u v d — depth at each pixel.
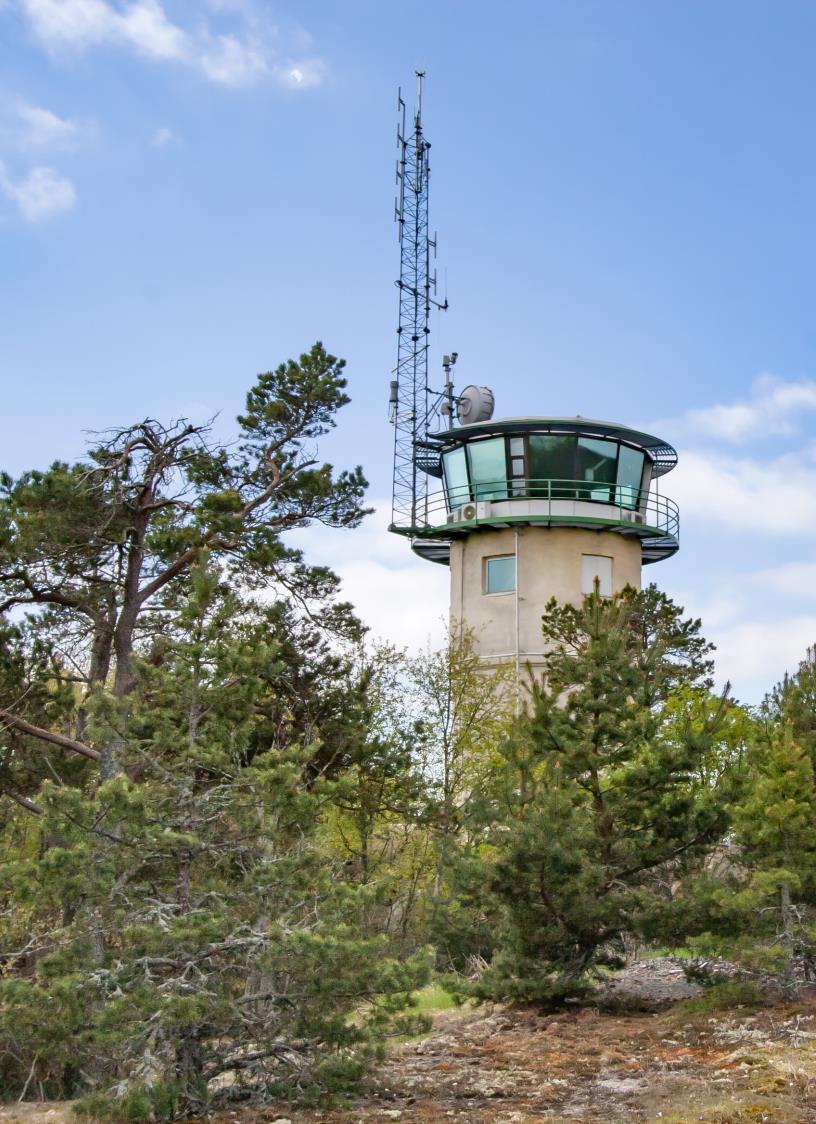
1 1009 12.73
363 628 28.94
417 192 64.44
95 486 24.69
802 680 24.47
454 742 36.19
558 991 19.64
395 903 29.98
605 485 53.28
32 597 24.98
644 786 20.05
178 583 26.86
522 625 52.47
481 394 56.28
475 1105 13.71
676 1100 12.80
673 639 43.34
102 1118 12.38
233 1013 13.20
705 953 18.67
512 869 19.12
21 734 24.95
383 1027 13.93
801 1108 12.15
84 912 13.81
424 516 56.72
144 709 15.05
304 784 15.55
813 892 19.17
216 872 14.80
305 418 28.44
